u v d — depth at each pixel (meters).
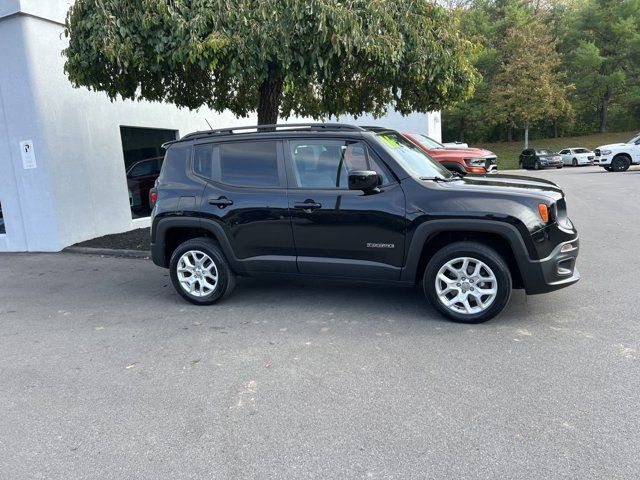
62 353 4.65
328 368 4.04
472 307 4.80
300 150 5.30
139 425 3.35
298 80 7.38
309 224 5.17
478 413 3.29
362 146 5.08
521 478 2.66
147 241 9.71
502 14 46.94
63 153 9.48
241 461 2.92
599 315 4.89
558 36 47.62
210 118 13.45
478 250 4.64
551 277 4.60
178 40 6.19
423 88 8.26
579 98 47.97
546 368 3.86
